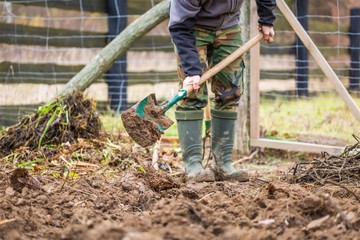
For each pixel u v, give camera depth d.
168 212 3.39
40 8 9.02
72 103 6.36
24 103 8.67
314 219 3.62
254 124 6.93
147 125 4.70
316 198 3.66
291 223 3.52
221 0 4.93
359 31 7.86
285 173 5.66
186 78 4.85
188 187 4.88
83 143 6.04
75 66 9.14
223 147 5.35
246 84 6.89
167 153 6.52
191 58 4.84
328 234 3.31
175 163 6.18
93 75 7.11
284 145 6.79
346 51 8.02
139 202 4.39
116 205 4.30
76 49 9.14
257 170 6.29
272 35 5.21
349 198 4.38
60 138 6.17
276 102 9.37
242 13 6.69
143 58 10.04
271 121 8.05
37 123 6.21
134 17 9.66
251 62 6.84
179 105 5.21
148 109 4.77
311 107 8.91
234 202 3.95
